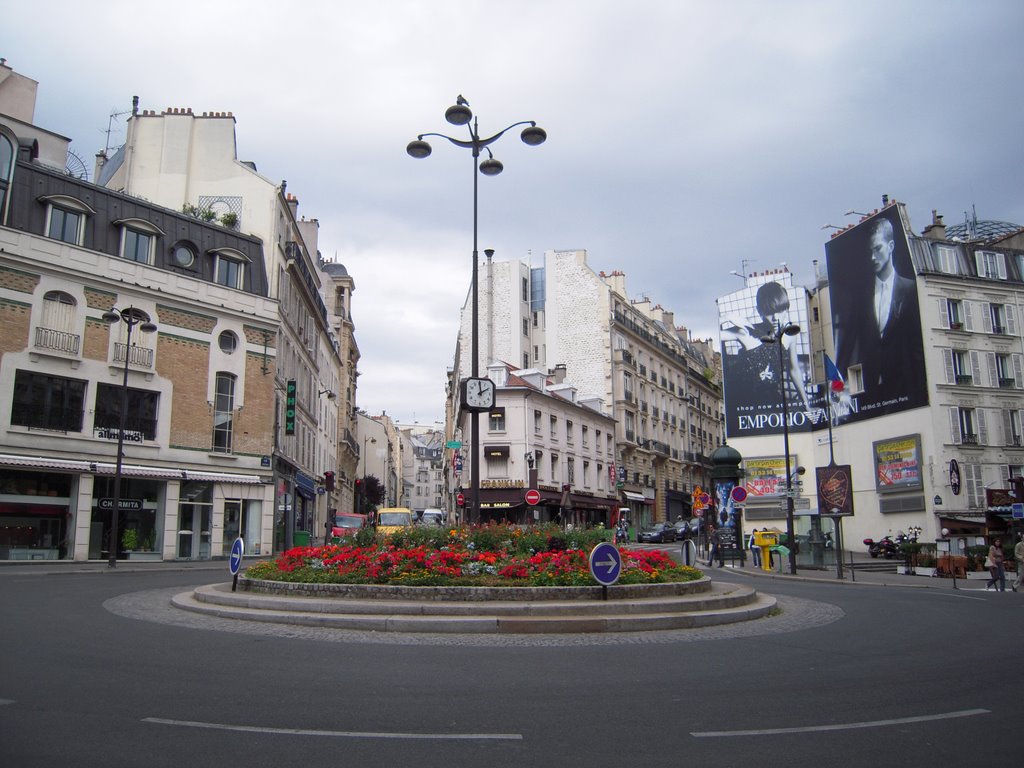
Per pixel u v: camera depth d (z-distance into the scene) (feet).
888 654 28.89
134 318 92.12
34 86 107.86
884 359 131.75
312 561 42.98
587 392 194.80
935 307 124.36
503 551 42.52
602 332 195.72
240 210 117.08
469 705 20.03
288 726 17.78
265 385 108.47
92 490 88.33
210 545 99.45
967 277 127.24
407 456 481.46
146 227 96.73
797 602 48.75
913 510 123.03
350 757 15.60
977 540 100.99
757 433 158.81
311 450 148.36
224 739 16.65
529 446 155.94
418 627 32.71
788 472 85.81
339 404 198.39
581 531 46.60
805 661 27.07
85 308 89.45
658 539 162.40
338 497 200.03
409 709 19.52
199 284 101.30
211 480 98.94
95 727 17.26
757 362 161.27
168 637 29.99
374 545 43.93
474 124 53.72
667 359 229.66
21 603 40.81
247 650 27.48
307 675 23.38
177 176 118.01
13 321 83.20
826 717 19.25
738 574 84.84
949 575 81.87
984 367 124.98
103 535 89.81
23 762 14.75
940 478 118.62
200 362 100.73
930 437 120.78
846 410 141.69
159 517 94.94
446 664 25.58
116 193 95.40
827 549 96.17
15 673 22.50
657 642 30.94
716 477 98.32
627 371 201.05
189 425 98.63
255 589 41.34
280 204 120.78
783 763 15.62
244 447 104.94
